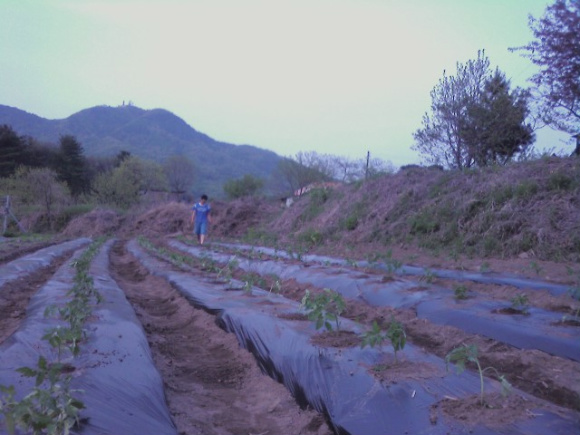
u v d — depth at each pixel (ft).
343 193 65.62
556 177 37.99
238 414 13.89
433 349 18.80
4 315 24.06
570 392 13.73
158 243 83.46
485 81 55.31
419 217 46.29
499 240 37.42
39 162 187.21
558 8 50.14
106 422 10.24
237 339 19.72
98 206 126.21
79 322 15.79
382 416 10.98
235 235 88.28
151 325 23.98
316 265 37.83
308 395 13.28
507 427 9.79
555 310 21.53
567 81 50.62
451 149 57.62
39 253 53.98
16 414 7.97
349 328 17.71
